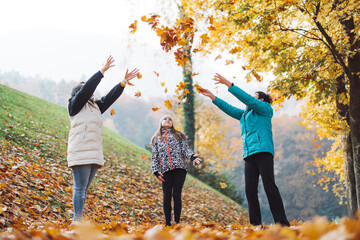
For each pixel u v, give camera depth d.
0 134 7.95
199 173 20.47
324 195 39.84
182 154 5.07
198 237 1.92
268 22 6.29
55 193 5.72
